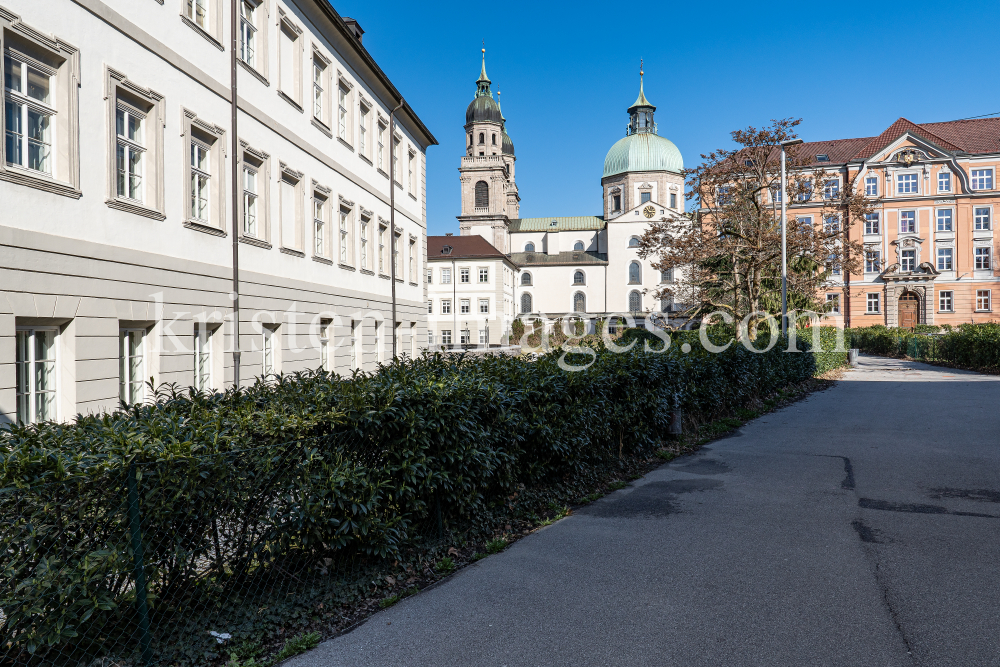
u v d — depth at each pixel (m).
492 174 86.25
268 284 16.22
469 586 5.20
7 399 8.81
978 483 8.45
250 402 5.30
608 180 87.06
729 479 8.98
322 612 4.66
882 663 3.89
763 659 3.96
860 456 10.38
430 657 4.07
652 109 88.38
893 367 31.75
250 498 4.22
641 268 82.44
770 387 18.44
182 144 12.88
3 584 3.26
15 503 3.26
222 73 14.30
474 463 6.02
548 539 6.40
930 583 5.09
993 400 17.39
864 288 60.25
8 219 8.94
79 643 3.54
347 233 21.75
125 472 3.63
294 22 17.64
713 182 24.84
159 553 3.83
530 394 7.39
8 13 8.94
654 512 7.35
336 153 20.47
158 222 12.15
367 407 5.15
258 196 16.09
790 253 24.16
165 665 3.81
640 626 4.43
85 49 10.38
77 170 10.14
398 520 5.26
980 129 62.47
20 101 9.35
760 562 5.63
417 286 29.41
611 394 9.48
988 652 4.00
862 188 60.06
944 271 58.66
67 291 9.90
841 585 5.08
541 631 4.39
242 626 4.29
